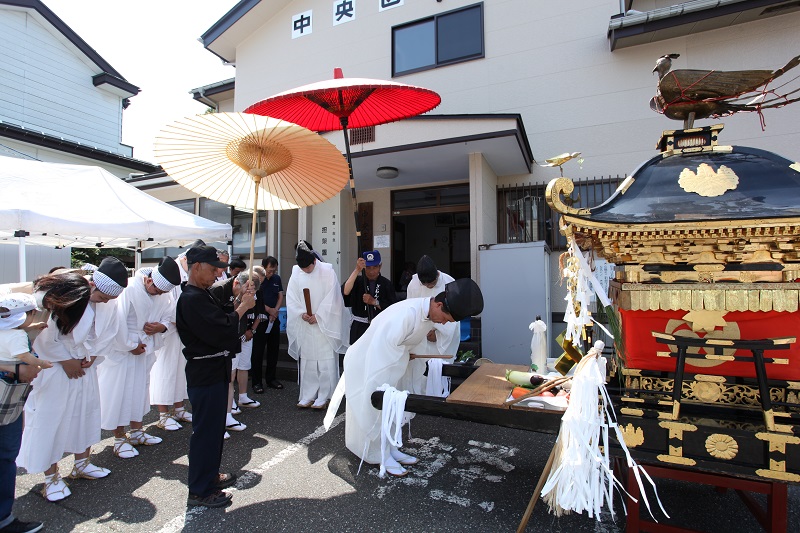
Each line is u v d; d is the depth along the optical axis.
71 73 12.53
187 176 3.09
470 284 2.88
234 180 3.30
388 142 6.39
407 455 3.55
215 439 2.93
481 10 7.87
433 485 3.15
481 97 7.79
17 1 11.00
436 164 7.04
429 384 3.85
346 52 9.04
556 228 7.15
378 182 8.24
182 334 2.87
